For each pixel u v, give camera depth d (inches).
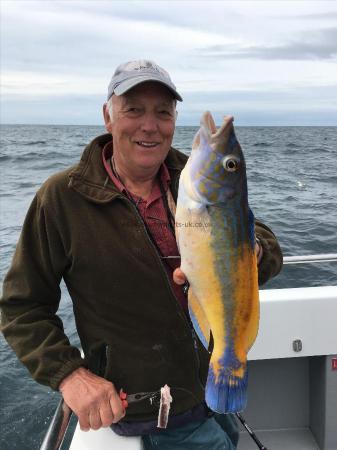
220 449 82.7
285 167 975.6
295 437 118.1
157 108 73.8
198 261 62.9
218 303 63.3
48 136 2812.5
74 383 69.6
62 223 73.6
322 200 562.6
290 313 109.2
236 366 63.3
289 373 119.8
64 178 75.0
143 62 74.0
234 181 61.3
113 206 74.1
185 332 77.1
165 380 77.8
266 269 80.7
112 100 75.4
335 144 2042.3
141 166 75.9
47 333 74.1
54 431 69.4
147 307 75.4
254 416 120.6
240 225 62.5
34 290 76.2
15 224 459.2
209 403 62.3
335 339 110.4
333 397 112.1
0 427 161.6
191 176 62.2
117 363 76.4
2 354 204.4
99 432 82.4
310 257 111.7
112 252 73.4
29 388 182.1
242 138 2481.5
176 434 80.9
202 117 62.6
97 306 75.8
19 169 969.5
